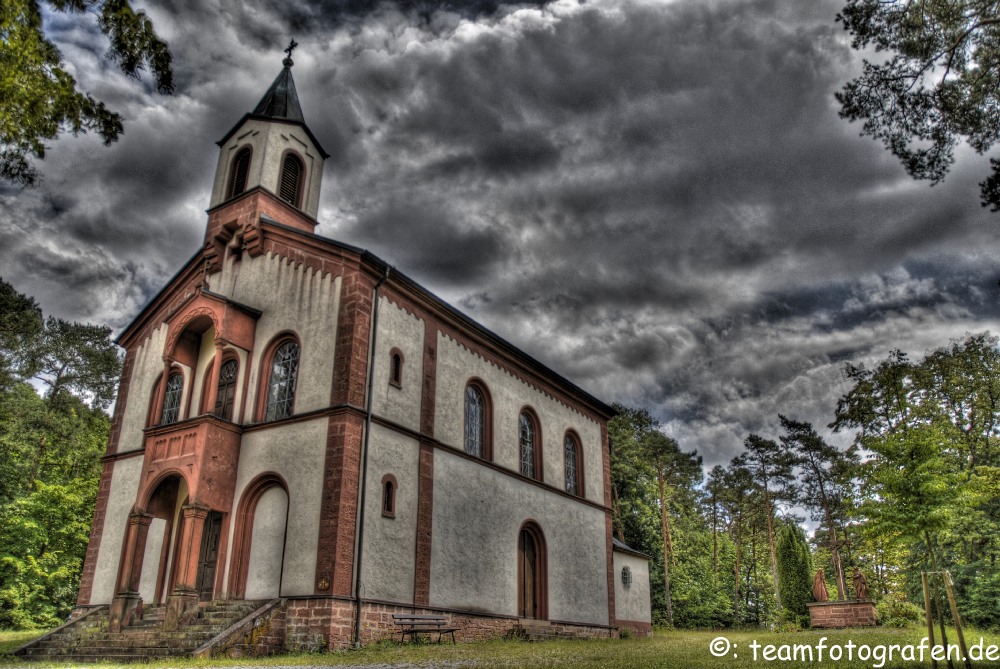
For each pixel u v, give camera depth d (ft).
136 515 65.87
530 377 96.78
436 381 77.00
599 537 102.83
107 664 50.49
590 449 107.65
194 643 53.16
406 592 65.10
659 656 49.32
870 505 49.21
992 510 104.94
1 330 113.91
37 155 45.62
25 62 42.68
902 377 132.46
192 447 65.21
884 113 54.85
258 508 65.57
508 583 80.89
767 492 179.42
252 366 71.77
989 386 127.24
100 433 135.54
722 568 219.41
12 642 70.28
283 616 58.34
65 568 106.22
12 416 118.52
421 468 71.05
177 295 85.56
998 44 52.06
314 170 87.92
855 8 52.80
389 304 72.33
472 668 41.45
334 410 63.52
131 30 46.11
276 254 75.66
